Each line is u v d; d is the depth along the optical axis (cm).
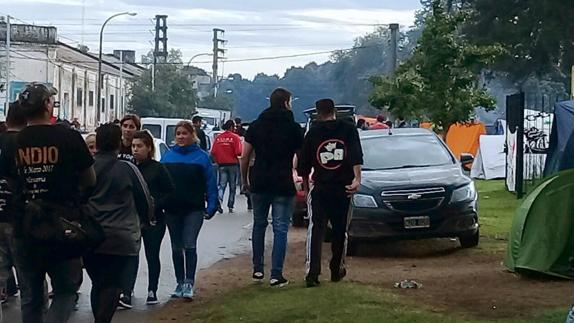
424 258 1463
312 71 9794
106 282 894
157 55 8331
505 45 3759
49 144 792
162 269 1420
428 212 1461
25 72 5516
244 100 11262
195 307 1101
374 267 1362
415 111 2100
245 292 1135
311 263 1136
